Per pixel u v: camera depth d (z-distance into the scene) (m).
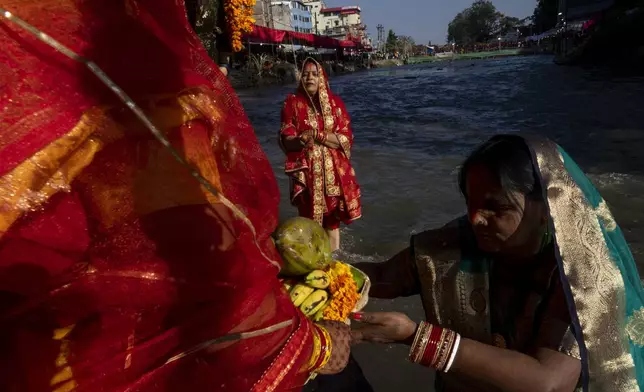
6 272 0.77
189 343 0.91
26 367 0.83
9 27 0.74
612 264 1.30
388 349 2.84
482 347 1.33
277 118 14.62
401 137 10.11
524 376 1.26
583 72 26.14
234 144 0.98
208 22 3.95
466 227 1.54
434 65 60.62
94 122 0.79
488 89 20.86
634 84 18.16
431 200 5.62
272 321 1.03
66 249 0.79
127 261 0.83
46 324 0.83
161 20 0.89
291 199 4.32
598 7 37.53
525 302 1.41
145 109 0.84
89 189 0.80
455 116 13.01
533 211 1.31
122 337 0.86
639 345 1.38
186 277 0.88
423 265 1.55
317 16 89.81
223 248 0.92
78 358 0.84
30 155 0.75
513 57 66.00
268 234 1.05
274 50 36.94
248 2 5.18
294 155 4.16
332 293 1.42
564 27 41.25
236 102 1.03
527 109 13.41
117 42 0.82
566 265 1.26
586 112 12.02
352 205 4.22
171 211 0.86
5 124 0.74
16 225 0.75
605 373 1.26
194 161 0.89
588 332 1.25
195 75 0.92
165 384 0.89
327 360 1.19
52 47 0.76
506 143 1.33
